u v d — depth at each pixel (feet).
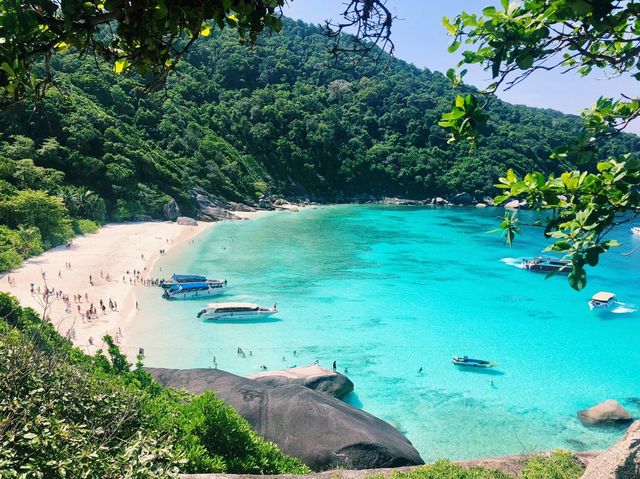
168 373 96.63
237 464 49.39
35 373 34.42
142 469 26.89
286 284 201.36
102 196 313.53
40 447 26.50
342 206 504.43
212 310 158.30
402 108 619.26
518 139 599.16
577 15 12.15
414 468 46.96
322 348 138.00
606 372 126.00
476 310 173.27
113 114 387.14
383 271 226.79
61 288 173.78
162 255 244.22
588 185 13.41
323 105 604.49
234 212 402.11
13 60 9.95
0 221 217.36
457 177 553.23
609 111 16.83
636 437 34.86
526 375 123.65
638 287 208.13
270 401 84.17
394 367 126.93
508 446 94.07
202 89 543.80
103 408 37.40
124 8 10.61
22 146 275.80
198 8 11.25
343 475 45.65
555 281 214.69
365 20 12.42
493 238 322.34
